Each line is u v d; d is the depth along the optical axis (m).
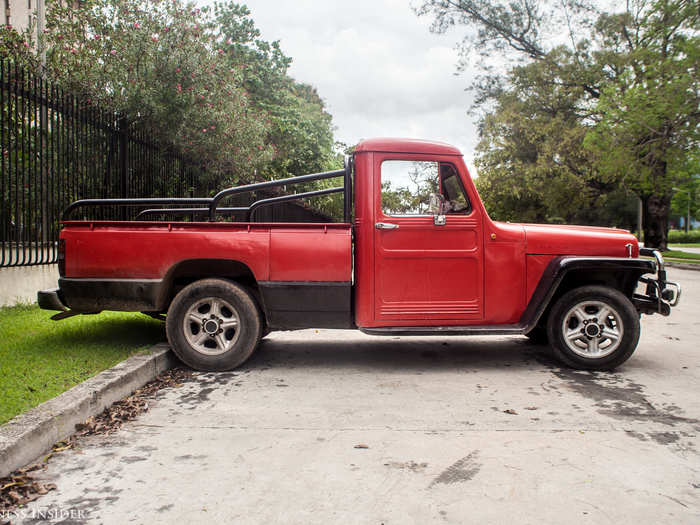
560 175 26.16
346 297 4.81
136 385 4.22
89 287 4.81
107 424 3.48
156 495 2.54
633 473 2.79
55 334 5.50
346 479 2.72
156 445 3.15
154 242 4.80
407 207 4.92
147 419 3.60
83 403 3.44
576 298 4.88
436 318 4.92
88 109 7.73
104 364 4.35
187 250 4.79
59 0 10.87
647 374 4.84
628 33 24.27
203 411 3.77
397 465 2.88
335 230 4.81
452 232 4.91
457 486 2.64
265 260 4.80
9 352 4.69
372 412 3.77
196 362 4.80
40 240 7.12
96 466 2.85
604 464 2.90
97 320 6.33
